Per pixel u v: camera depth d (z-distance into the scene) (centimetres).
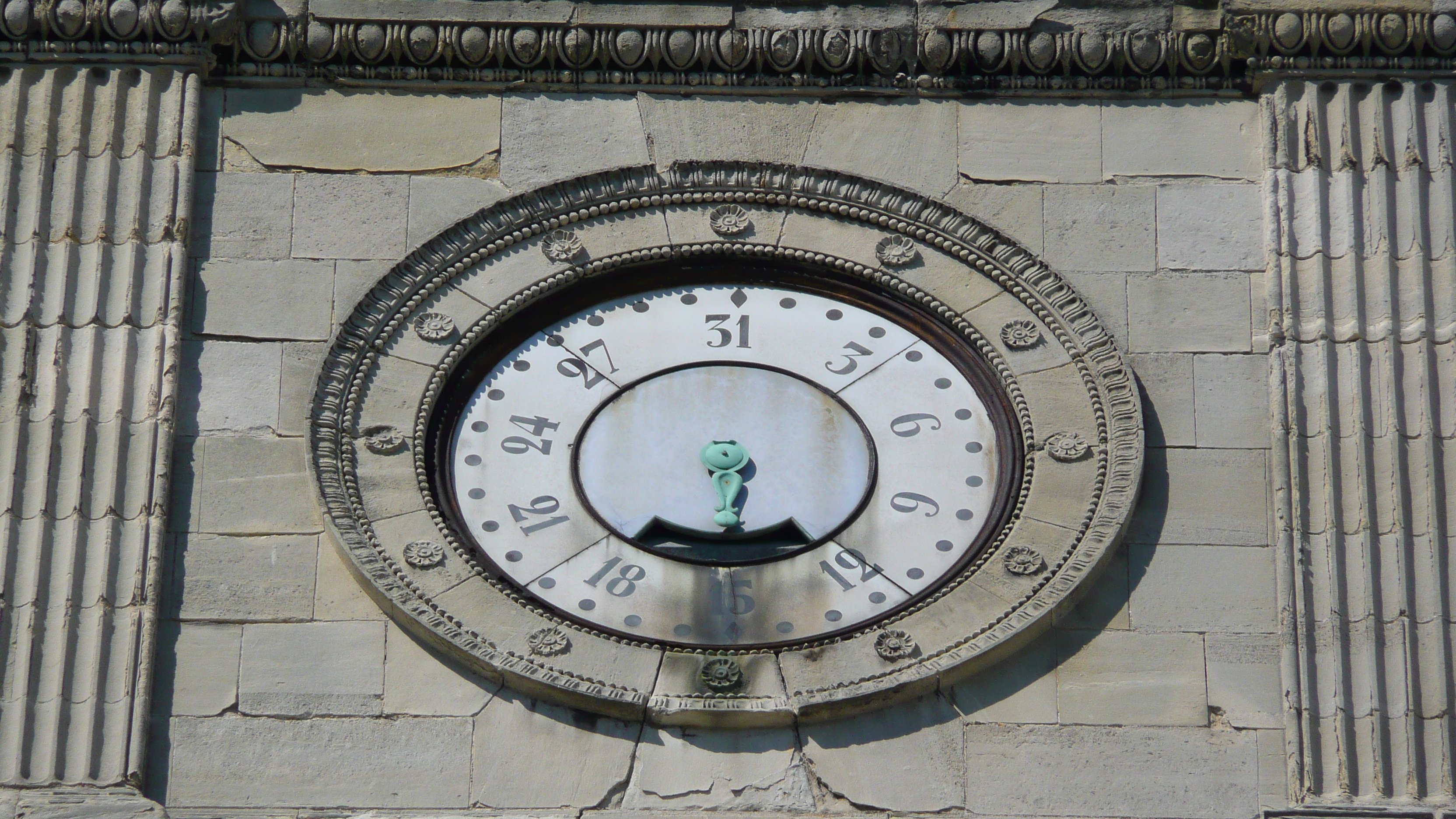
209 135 2398
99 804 2066
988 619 2177
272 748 2123
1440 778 2097
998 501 2253
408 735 2130
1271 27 2420
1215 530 2225
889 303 2353
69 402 2247
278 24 2431
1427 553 2184
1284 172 2375
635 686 2144
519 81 2433
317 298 2327
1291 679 2144
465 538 2233
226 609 2180
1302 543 2200
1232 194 2384
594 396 2312
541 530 2241
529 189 2380
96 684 2123
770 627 2189
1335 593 2175
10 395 2241
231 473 2242
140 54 2416
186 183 2353
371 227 2362
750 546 2241
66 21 2412
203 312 2312
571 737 2130
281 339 2305
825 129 2425
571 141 2414
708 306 2359
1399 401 2258
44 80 2402
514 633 2170
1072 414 2275
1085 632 2178
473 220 2359
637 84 2439
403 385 2288
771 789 2108
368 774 2114
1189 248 2359
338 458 2245
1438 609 2156
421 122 2414
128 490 2212
